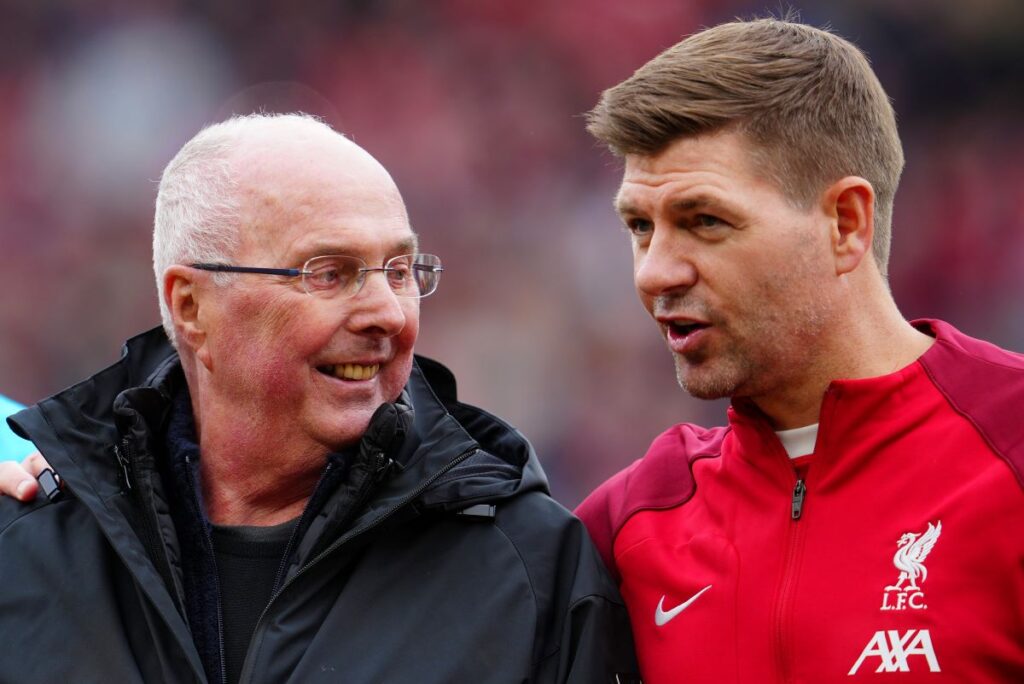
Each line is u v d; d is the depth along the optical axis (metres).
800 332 7.47
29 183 46.81
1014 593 6.81
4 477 8.41
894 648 6.91
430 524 8.09
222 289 7.96
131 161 47.53
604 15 48.72
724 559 7.65
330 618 7.60
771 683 7.25
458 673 7.46
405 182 48.12
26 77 47.16
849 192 7.45
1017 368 7.45
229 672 7.65
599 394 45.03
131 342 8.78
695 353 7.56
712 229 7.34
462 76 48.72
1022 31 47.38
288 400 7.99
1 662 7.58
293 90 48.69
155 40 48.03
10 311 45.53
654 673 7.69
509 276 46.78
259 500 8.24
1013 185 47.09
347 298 7.90
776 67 7.36
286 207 7.87
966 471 7.13
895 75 48.19
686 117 7.27
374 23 48.91
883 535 7.20
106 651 7.53
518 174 48.16
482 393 45.31
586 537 8.11
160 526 7.86
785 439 7.77
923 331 8.09
